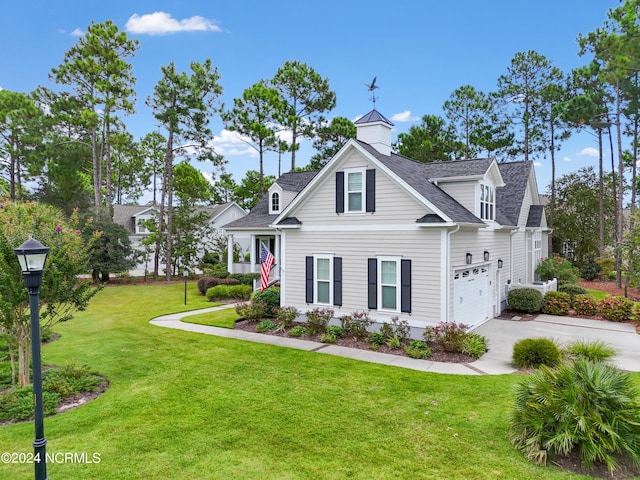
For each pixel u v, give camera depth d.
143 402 8.26
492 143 37.09
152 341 13.30
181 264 32.62
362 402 8.21
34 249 5.34
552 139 33.50
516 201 19.73
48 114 32.09
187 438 6.75
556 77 33.16
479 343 11.70
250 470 5.80
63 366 10.66
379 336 12.69
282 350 12.18
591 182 31.45
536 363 10.30
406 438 6.71
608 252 22.14
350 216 14.03
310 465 5.94
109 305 20.39
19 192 35.56
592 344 10.49
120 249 27.58
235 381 9.49
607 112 24.61
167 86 27.14
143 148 56.38
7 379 9.60
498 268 17.27
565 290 20.94
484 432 6.89
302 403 8.17
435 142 38.00
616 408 6.03
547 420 6.17
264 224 25.08
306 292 15.16
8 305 8.30
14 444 6.58
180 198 32.28
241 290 22.11
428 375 9.88
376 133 15.78
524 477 5.61
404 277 13.01
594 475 5.65
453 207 13.61
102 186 56.50
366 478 5.61
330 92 35.94
